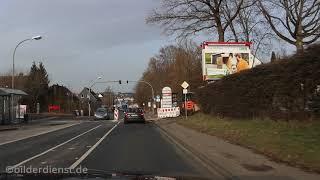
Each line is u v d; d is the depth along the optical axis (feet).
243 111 108.47
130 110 177.27
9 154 67.15
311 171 44.32
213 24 174.29
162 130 125.59
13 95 186.80
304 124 76.28
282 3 131.03
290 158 51.37
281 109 87.45
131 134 110.32
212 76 159.33
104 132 119.44
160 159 60.29
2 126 161.07
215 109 137.80
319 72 74.84
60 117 278.67
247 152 61.31
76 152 68.90
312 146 56.54
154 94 377.09
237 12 167.22
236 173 44.27
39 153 68.13
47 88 407.85
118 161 57.88
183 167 52.65
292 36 132.77
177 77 285.23
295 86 81.20
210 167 52.49
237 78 112.68
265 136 72.79
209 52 159.63
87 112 370.53
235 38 175.42
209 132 98.12
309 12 128.26
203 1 169.07
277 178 41.04
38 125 168.45
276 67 88.79
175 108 203.00
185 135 95.81
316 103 76.54
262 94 96.27
